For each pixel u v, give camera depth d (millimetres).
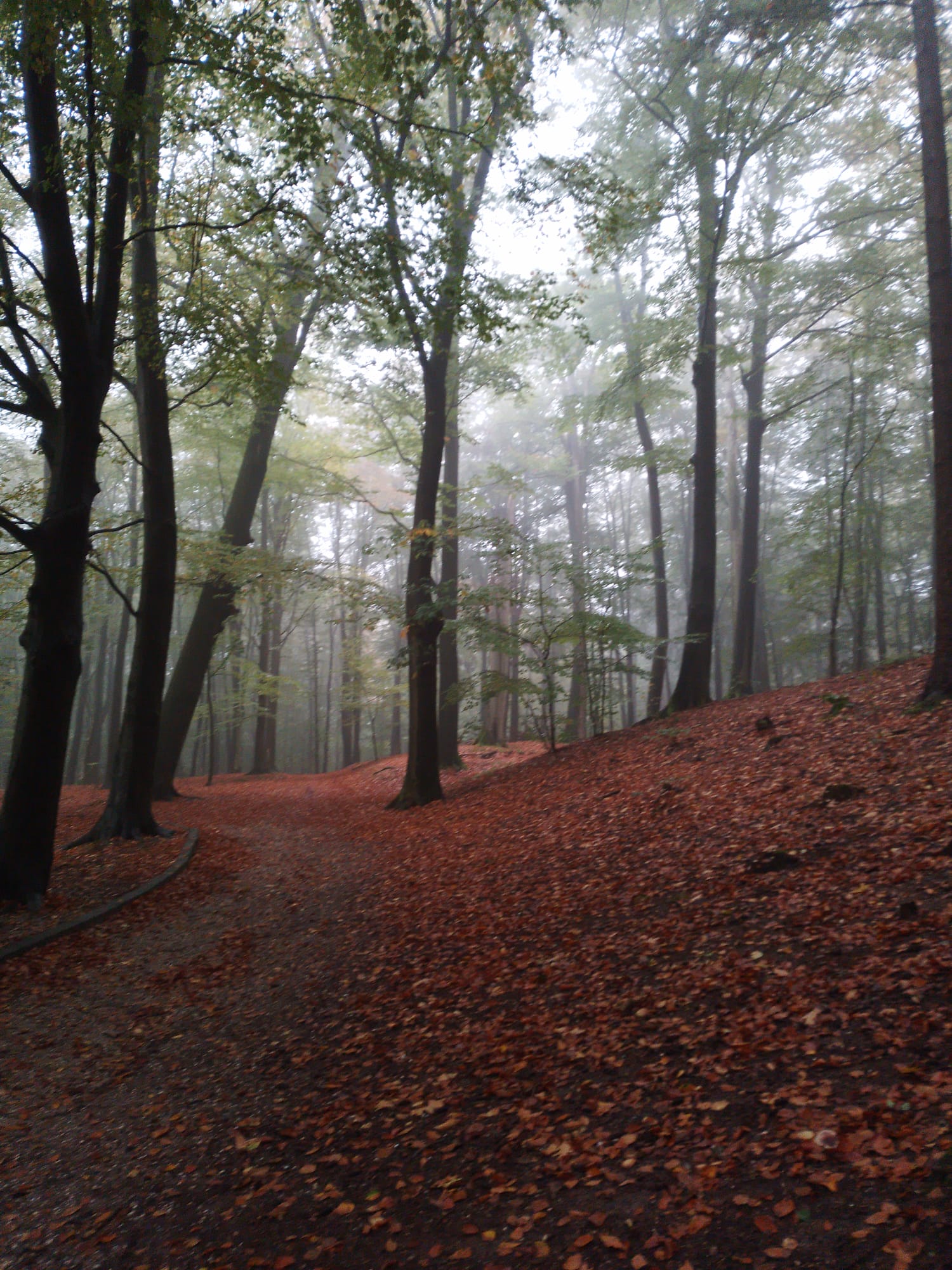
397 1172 4262
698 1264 3109
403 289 12492
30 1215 4367
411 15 9812
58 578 10102
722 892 6902
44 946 8789
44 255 9383
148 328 11367
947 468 9930
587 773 14328
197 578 19719
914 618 30125
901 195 17312
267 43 9586
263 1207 4164
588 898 7961
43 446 11250
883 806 7375
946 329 9969
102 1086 5879
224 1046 6426
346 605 20078
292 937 9102
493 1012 6102
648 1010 5363
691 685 17812
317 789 25125
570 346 23359
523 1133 4371
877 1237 2977
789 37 12656
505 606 25766
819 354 30453
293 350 14586
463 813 14609
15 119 10000
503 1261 3410
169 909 10398
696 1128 3977
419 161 12016
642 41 17281
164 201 11859
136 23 9023
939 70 10320
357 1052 5949
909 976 4699
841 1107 3797
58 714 10250
